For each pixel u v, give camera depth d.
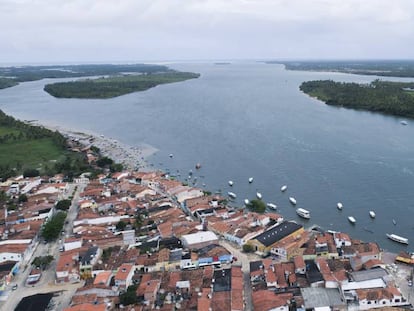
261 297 125.38
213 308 121.94
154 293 130.50
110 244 169.88
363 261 146.88
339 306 122.38
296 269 141.75
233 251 165.25
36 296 133.25
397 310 119.44
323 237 166.38
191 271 144.38
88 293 132.88
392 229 187.00
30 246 171.25
